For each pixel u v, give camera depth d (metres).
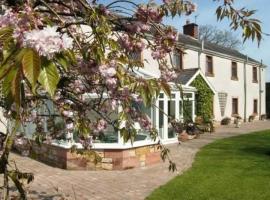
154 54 2.86
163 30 2.80
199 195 8.39
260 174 10.65
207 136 21.30
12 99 1.19
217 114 29.44
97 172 11.09
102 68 2.33
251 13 2.76
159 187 9.14
